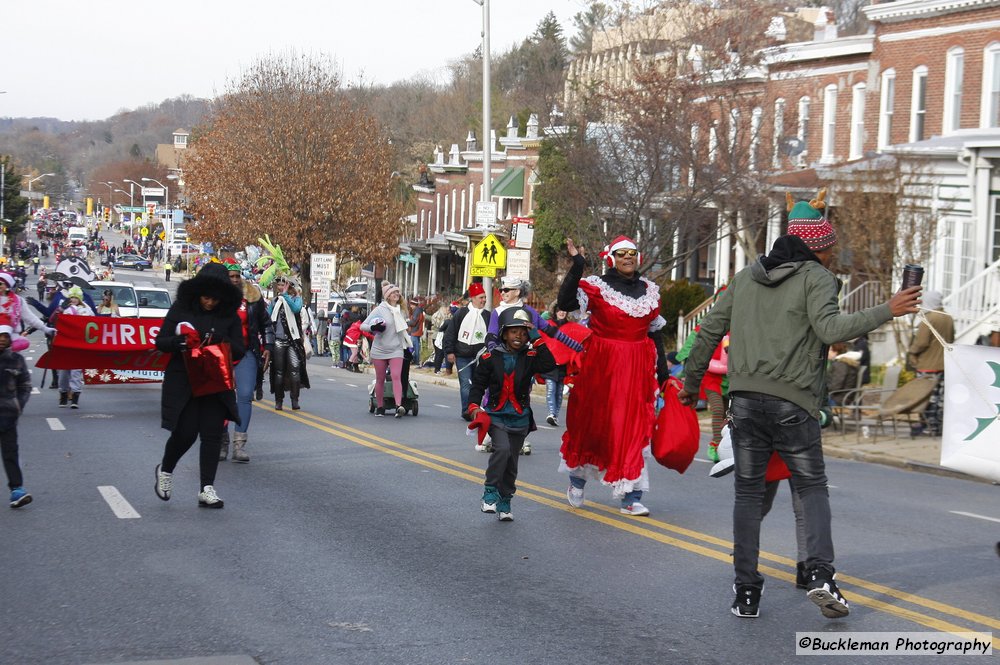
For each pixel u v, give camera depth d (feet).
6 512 33.65
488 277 94.17
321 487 38.99
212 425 34.45
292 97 200.95
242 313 44.21
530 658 20.31
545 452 50.16
